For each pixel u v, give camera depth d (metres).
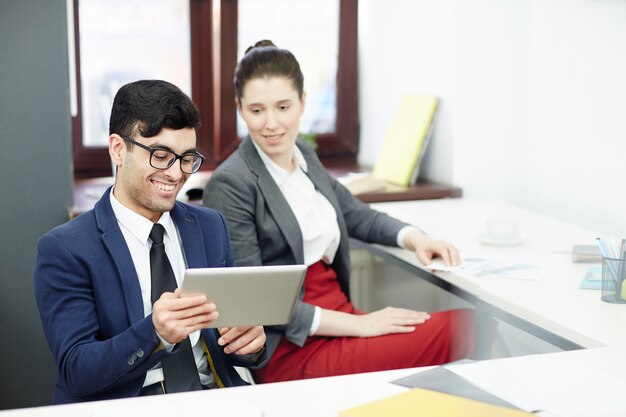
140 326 1.69
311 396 1.57
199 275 1.62
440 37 3.48
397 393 1.59
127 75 3.83
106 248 1.81
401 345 2.39
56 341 1.76
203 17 3.86
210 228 1.99
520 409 1.51
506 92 3.41
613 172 2.94
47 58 2.70
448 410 1.48
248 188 2.44
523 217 3.08
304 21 4.05
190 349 1.85
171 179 1.80
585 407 1.52
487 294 2.20
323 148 4.20
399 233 2.70
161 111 1.76
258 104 2.46
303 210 2.54
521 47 3.37
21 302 2.78
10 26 2.65
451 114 3.46
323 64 4.12
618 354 1.78
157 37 3.84
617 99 2.90
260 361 1.95
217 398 1.56
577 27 3.06
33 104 2.70
